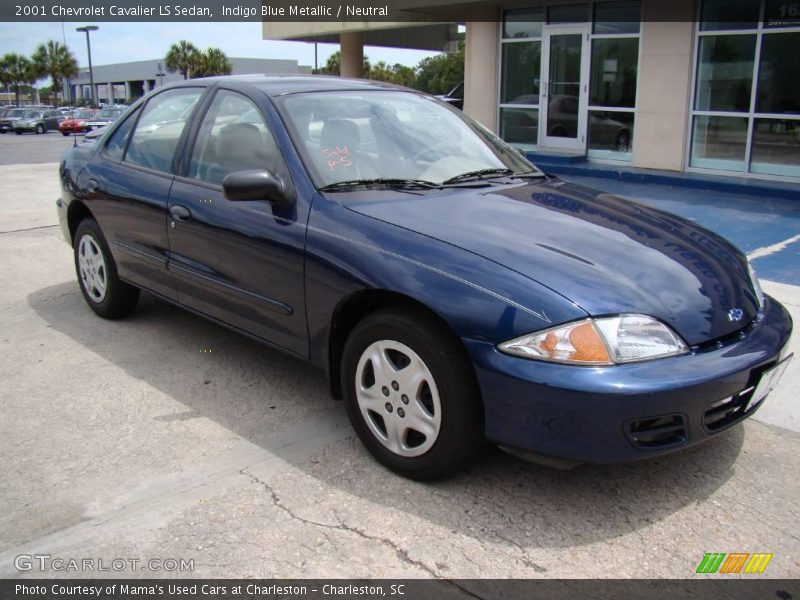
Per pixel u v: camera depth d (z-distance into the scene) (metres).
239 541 2.58
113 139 4.77
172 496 2.86
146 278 4.35
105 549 2.54
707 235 3.47
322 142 3.50
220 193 3.69
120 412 3.59
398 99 4.06
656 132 11.54
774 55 10.12
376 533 2.63
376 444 3.06
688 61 10.95
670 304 2.69
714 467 3.10
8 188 11.42
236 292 3.62
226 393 3.82
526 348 2.54
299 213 3.26
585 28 12.43
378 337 2.94
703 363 2.58
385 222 3.03
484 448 3.21
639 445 2.53
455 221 3.03
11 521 2.70
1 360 4.25
